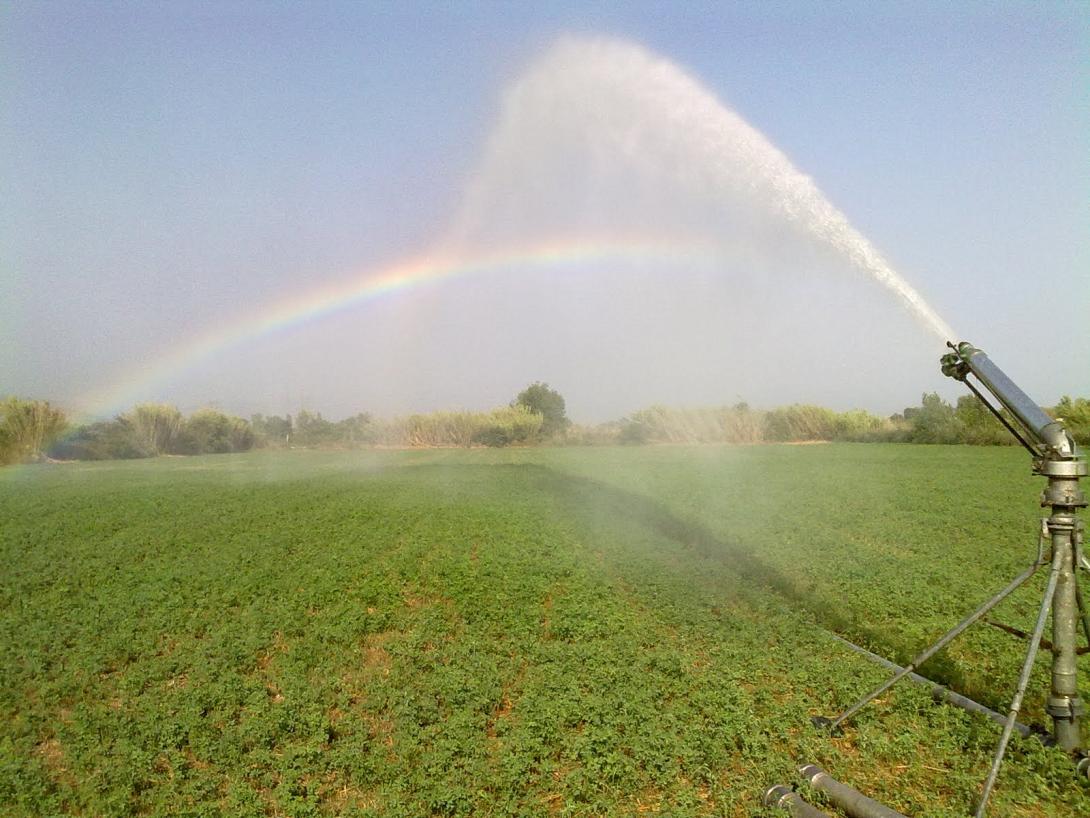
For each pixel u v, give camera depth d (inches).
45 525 681.0
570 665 311.7
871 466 1325.0
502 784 222.7
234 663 322.7
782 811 202.1
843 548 559.8
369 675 312.0
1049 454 214.8
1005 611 382.9
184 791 224.5
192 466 1496.1
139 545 576.7
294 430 2149.4
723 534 625.3
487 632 364.5
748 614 389.4
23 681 311.0
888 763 231.3
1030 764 216.8
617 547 560.4
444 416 2132.1
